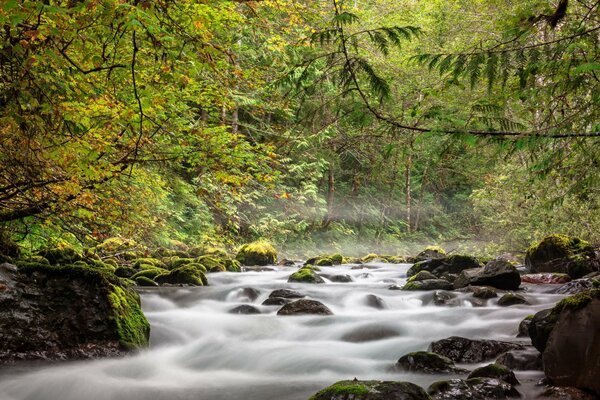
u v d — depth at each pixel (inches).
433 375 207.8
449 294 365.4
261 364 244.5
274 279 496.7
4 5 120.7
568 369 173.0
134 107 217.9
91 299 238.4
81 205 285.7
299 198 802.8
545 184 293.6
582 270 417.1
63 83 182.1
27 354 217.5
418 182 1233.4
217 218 789.2
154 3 139.0
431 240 1212.5
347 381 151.6
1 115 167.5
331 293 390.0
